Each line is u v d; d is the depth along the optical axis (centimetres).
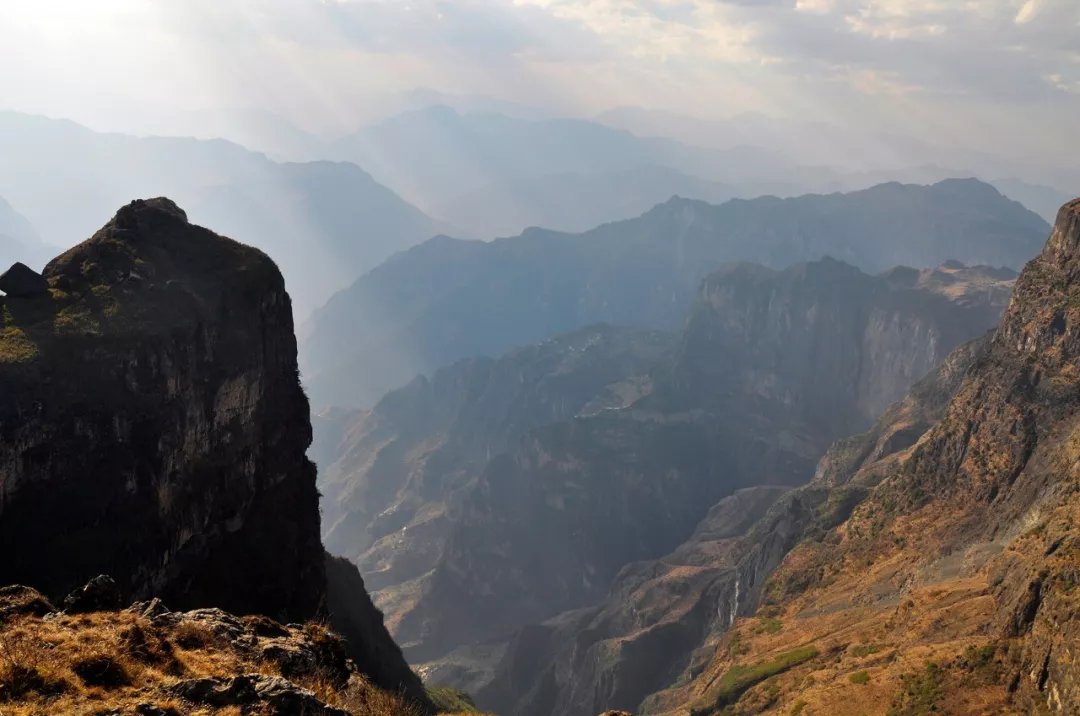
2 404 5650
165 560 6359
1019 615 7019
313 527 8275
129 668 2234
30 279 6719
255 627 2909
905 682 7419
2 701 1972
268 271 8112
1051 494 9438
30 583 5412
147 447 6381
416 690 9625
